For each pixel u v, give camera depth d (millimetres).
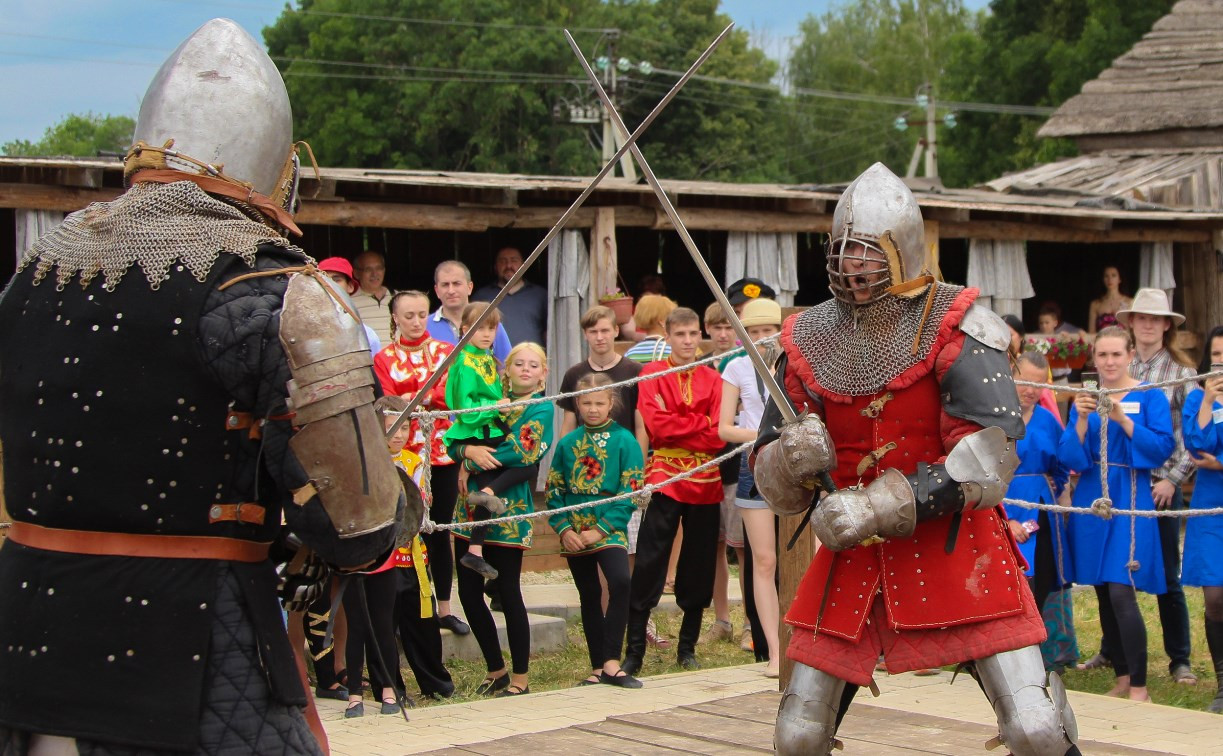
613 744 5035
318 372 2627
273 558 3012
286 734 2684
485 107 31266
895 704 5715
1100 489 6703
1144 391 6680
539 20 34031
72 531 2652
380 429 2729
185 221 2703
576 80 31516
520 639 6594
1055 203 13555
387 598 5934
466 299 8008
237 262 2699
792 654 3793
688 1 39531
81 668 2588
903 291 3648
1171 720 5523
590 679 6508
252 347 2631
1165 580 6973
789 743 3709
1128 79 18609
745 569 7219
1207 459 6504
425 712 5859
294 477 2637
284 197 3033
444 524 6250
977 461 3457
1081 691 6566
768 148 42156
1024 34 36750
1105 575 6590
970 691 5965
